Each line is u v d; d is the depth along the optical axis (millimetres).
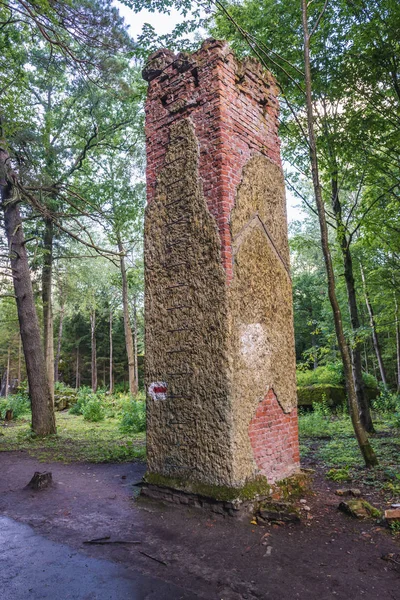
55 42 8180
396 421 12055
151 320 6180
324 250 6848
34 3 7164
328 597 3453
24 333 12328
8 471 8047
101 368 39812
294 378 6414
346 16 9766
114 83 10812
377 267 14070
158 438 5883
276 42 10578
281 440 5992
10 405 18188
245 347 5543
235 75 6059
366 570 3895
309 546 4391
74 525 5074
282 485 5789
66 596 3457
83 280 19688
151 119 6535
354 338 11320
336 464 7875
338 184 12961
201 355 5512
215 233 5543
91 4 8523
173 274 5977
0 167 10961
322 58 10117
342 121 10273
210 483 5234
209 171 5707
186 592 3521
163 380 5914
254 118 6340
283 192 6766
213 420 5297
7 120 11102
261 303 5938
